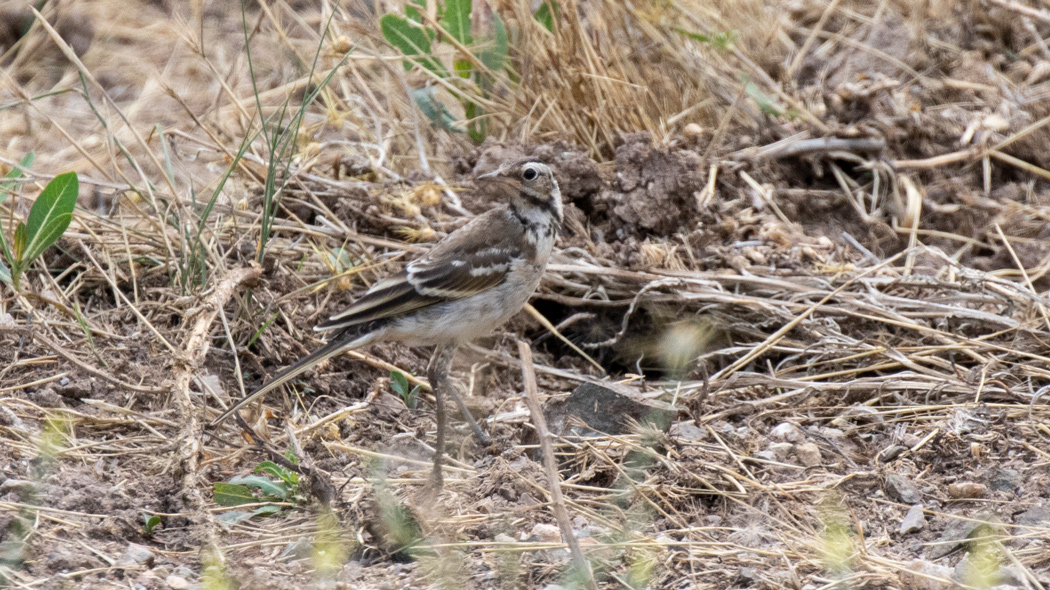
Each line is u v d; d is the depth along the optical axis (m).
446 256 10.00
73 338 11.05
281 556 8.20
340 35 14.88
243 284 11.06
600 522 8.71
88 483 8.80
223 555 7.99
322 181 13.30
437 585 7.73
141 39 17.70
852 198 13.95
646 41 15.24
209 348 10.92
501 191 13.25
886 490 9.23
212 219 13.02
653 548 8.21
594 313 12.57
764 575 7.84
